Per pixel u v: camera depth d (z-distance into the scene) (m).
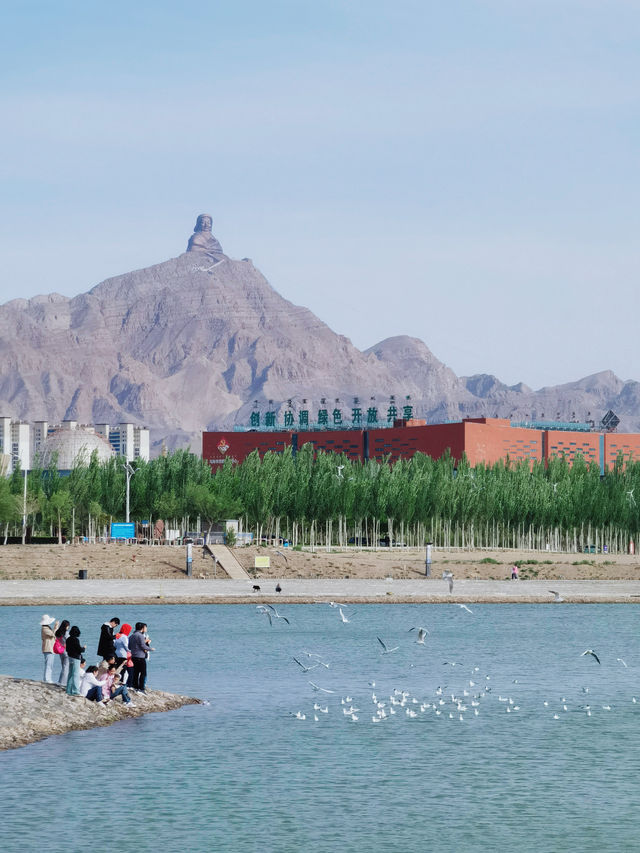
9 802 48.12
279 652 108.56
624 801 50.06
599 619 152.62
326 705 75.06
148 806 48.00
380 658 104.88
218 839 43.66
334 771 55.22
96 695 67.81
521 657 106.81
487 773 55.34
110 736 61.09
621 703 77.88
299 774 54.34
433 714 72.25
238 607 165.62
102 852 41.78
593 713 73.50
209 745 60.03
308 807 48.47
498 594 188.62
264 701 76.06
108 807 47.66
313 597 174.62
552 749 61.31
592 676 92.88
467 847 43.16
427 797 50.44
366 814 47.50
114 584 180.12
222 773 53.97
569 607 174.62
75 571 189.75
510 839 44.19
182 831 44.59
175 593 175.38
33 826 44.81
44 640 68.94
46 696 66.00
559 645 118.12
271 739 62.28
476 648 114.69
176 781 52.19
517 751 60.69
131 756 56.69
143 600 167.38
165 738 61.19
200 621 143.38
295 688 83.12
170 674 90.50
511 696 81.12
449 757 58.94
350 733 65.06
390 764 56.97
